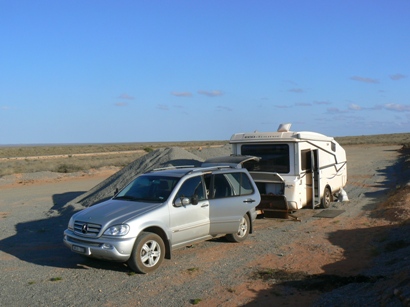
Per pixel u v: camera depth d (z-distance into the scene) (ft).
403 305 16.02
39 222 42.86
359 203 48.91
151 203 26.71
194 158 59.11
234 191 31.04
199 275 24.18
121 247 23.81
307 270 24.64
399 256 25.12
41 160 166.09
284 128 42.52
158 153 58.85
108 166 125.08
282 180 39.91
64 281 23.63
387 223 36.01
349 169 93.97
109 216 25.08
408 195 46.11
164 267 25.75
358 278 22.18
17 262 27.73
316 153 44.01
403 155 137.49
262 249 29.63
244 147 43.01
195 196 27.68
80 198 52.95
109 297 21.04
